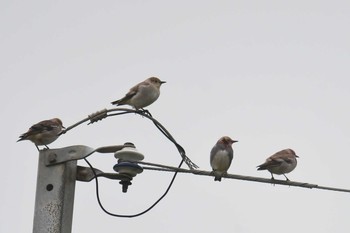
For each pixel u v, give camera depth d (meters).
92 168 11.77
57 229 10.47
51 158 11.01
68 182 11.05
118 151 12.41
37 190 10.85
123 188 12.27
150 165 13.30
